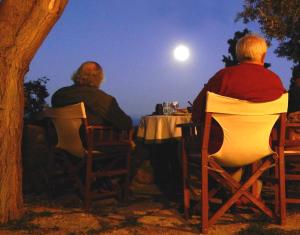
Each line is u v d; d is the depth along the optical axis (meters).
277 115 3.52
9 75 3.67
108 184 4.91
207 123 3.43
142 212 4.19
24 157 5.45
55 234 3.46
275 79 3.57
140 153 5.67
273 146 3.71
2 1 3.69
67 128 4.51
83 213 4.14
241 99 3.46
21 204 3.88
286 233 3.44
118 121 4.51
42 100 6.99
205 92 3.64
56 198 4.84
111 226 3.67
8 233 3.46
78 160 4.96
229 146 3.52
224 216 4.00
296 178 4.04
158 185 5.55
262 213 4.05
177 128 4.86
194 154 3.98
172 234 3.46
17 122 3.77
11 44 3.64
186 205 3.92
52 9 3.65
